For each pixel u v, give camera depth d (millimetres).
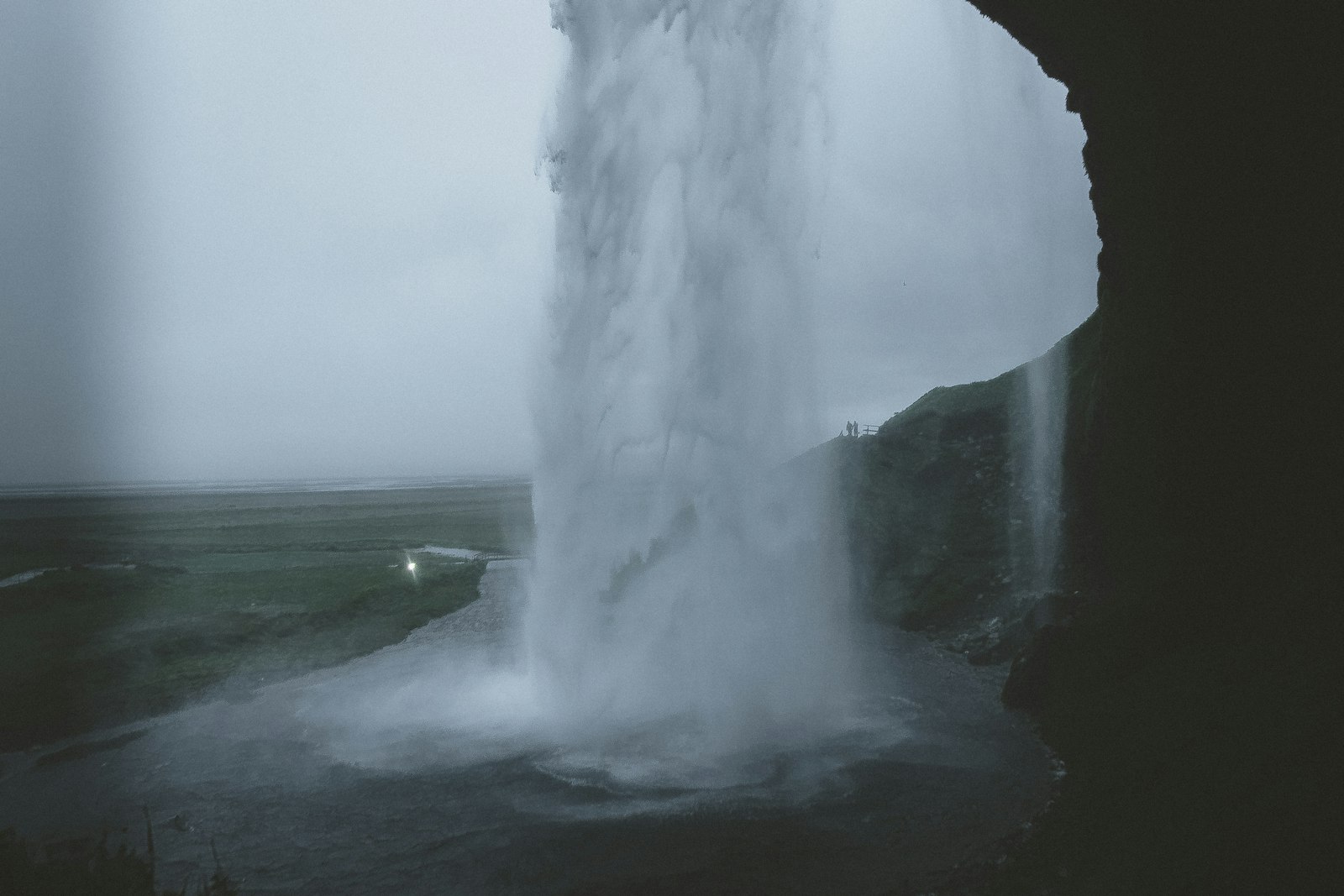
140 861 9281
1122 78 20094
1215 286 18391
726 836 11648
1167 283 20219
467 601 35625
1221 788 10062
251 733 17234
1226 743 11117
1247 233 17297
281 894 10336
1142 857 9469
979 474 35906
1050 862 10266
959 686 19734
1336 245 15320
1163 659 15703
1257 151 16594
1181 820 9875
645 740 15898
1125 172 21703
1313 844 8086
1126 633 17125
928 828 11711
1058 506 29016
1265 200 16703
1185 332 19422
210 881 10727
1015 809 12266
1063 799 12375
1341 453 15234
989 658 22438
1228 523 17422
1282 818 8719
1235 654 13695
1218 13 16109
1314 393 15906
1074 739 14742
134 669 22828
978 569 29438
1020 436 36812
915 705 18047
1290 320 16422
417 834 12031
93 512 119125
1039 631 19125
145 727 18047
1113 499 24359
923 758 14602
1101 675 16672
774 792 13203
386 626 29609
